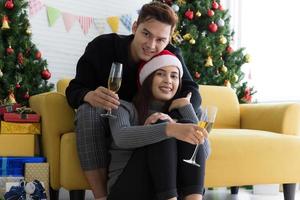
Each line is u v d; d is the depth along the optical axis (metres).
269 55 4.17
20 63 2.93
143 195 1.54
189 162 1.53
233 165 2.19
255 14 4.30
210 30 3.51
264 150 2.24
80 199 2.01
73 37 3.66
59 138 2.12
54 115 2.12
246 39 4.34
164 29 1.83
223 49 3.53
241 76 3.65
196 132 1.48
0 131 2.19
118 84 1.73
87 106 1.84
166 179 1.49
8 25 2.89
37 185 2.05
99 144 1.82
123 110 1.74
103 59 2.01
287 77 4.03
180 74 1.87
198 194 1.55
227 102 3.01
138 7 4.01
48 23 3.52
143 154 1.57
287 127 2.52
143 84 1.82
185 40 3.45
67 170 1.96
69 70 3.65
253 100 4.14
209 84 3.49
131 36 2.05
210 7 3.57
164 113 1.82
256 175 2.23
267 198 2.93
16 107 2.50
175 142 1.56
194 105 1.92
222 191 3.27
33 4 3.42
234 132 2.33
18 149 2.21
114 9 3.88
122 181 1.58
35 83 3.00
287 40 4.05
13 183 2.04
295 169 2.31
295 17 4.00
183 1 3.53
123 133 1.59
